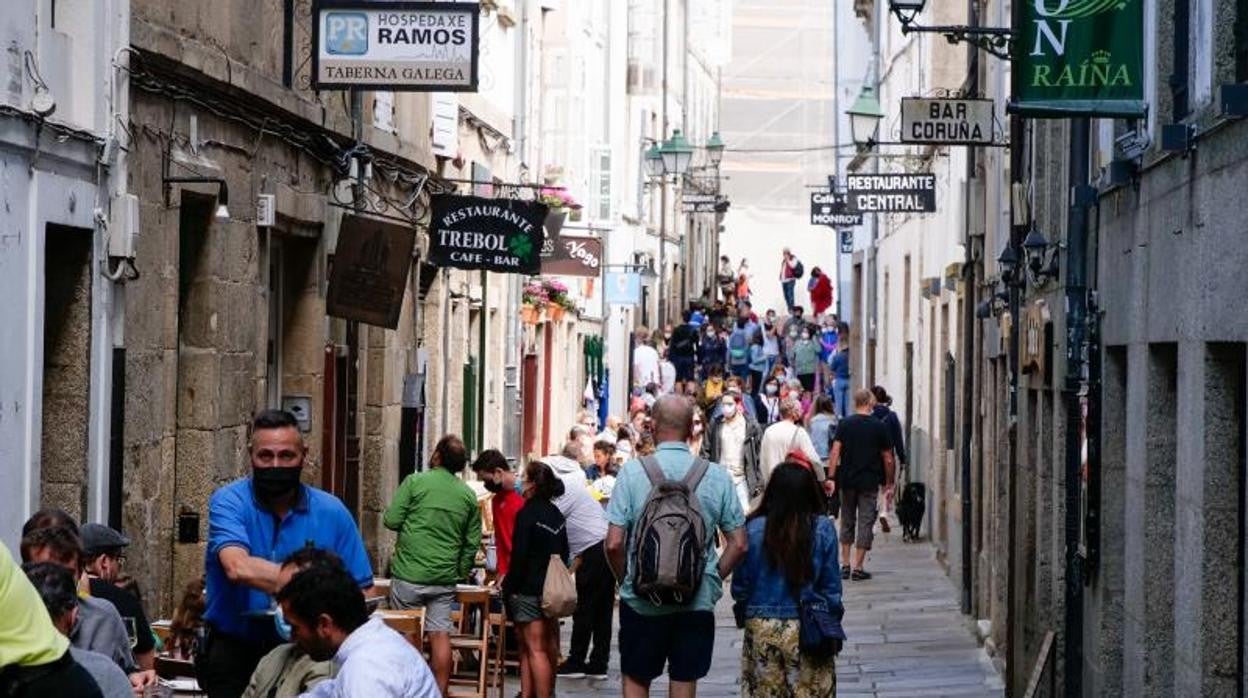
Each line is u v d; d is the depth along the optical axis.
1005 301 47.19
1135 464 29.52
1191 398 25.25
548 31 91.12
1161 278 27.48
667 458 28.64
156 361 32.41
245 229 37.00
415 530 36.50
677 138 105.06
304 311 43.50
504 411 72.81
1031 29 27.98
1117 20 27.92
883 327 94.56
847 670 45.56
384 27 39.12
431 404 58.12
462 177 62.50
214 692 21.98
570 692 42.56
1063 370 36.38
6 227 25.77
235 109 36.12
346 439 48.28
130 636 23.41
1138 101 27.91
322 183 43.81
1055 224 39.25
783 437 59.50
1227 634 24.62
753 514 29.19
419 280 56.94
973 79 56.19
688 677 28.67
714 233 177.62
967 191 58.06
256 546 21.75
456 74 39.09
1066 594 35.72
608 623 44.28
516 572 37.25
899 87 89.31
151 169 31.70
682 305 150.00
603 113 104.62
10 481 26.41
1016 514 43.44
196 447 34.91
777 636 28.91
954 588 59.88
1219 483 24.58
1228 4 24.33
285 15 39.97
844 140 120.62
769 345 119.19
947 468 63.78
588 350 99.81
